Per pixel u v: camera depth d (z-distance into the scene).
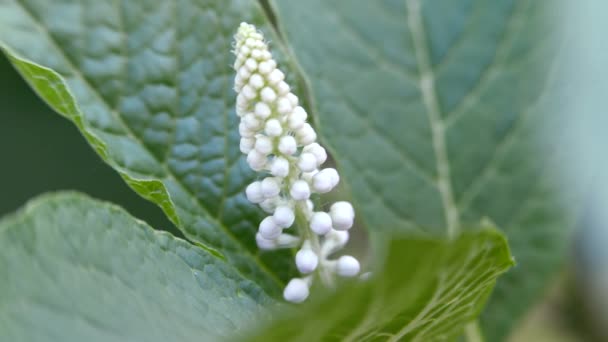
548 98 0.53
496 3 0.54
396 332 0.44
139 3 0.50
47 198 0.42
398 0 0.54
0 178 0.57
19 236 0.41
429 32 0.54
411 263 0.39
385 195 0.52
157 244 0.45
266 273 0.49
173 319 0.43
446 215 0.53
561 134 0.53
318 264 0.47
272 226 0.46
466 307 0.45
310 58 0.52
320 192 0.46
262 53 0.46
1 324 0.40
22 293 0.41
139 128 0.49
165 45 0.50
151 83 0.49
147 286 0.43
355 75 0.53
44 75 0.45
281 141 0.46
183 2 0.50
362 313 0.41
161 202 0.46
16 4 0.49
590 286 0.62
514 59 0.54
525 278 0.53
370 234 0.52
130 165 0.48
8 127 0.57
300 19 0.52
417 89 0.53
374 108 0.53
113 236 0.43
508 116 0.54
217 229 0.49
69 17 0.49
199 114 0.49
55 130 0.58
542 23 0.53
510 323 0.53
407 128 0.53
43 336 0.41
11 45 0.49
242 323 0.45
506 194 0.53
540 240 0.53
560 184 0.53
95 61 0.49
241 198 0.49
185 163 0.49
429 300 0.43
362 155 0.52
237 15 0.50
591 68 0.53
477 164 0.53
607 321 0.63
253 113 0.46
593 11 0.53
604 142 0.52
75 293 0.41
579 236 0.59
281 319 0.39
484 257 0.43
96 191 0.58
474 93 0.54
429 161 0.53
